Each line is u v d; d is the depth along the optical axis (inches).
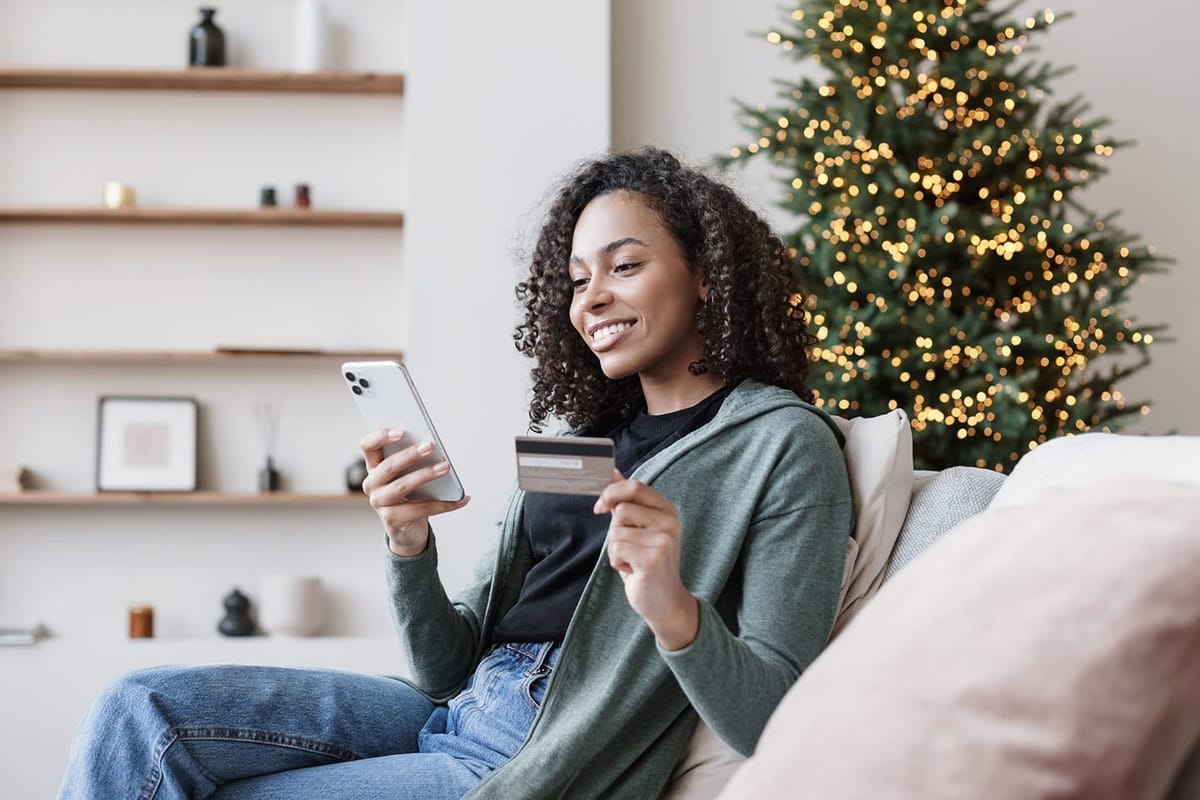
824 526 58.9
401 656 142.2
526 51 146.6
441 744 62.0
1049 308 128.4
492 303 144.5
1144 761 29.3
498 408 143.5
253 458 153.8
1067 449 54.3
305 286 155.3
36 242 153.3
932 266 128.0
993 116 131.6
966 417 123.7
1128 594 30.7
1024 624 31.4
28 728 137.7
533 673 61.1
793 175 139.4
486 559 70.9
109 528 151.9
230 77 149.4
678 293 65.1
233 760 58.9
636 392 71.8
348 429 154.9
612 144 154.2
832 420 64.4
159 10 154.9
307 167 155.9
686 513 60.1
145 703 57.1
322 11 152.0
